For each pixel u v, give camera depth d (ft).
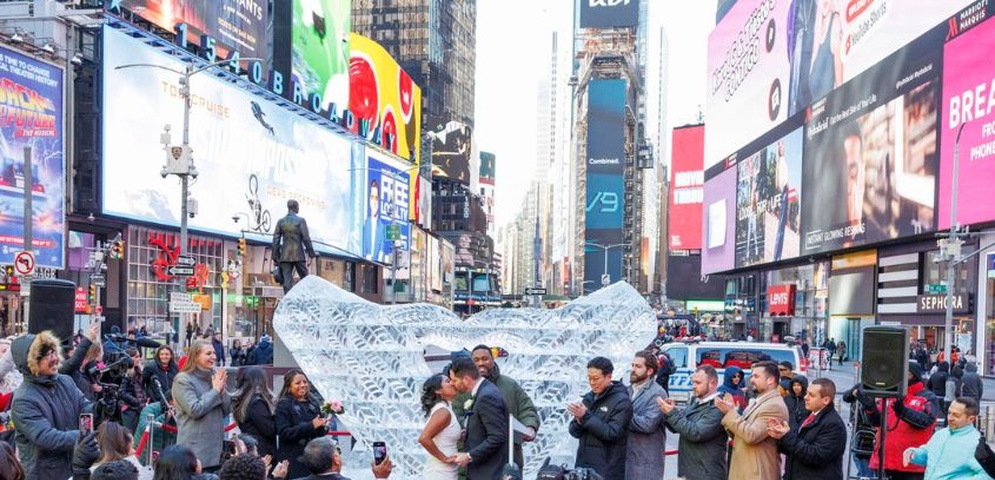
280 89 202.28
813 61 213.46
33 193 117.08
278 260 71.97
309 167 213.25
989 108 136.87
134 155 141.79
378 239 269.23
